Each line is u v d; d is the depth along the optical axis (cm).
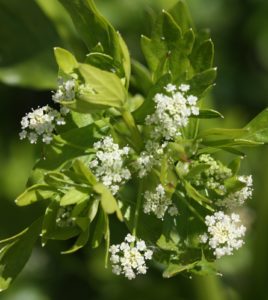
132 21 43
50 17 29
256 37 49
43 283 40
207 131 22
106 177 21
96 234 22
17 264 22
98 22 23
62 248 36
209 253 22
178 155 22
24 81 29
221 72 49
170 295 33
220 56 49
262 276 30
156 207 22
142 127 23
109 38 23
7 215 34
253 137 23
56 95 22
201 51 23
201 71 23
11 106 43
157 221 23
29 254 22
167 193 22
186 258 22
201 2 48
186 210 23
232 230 22
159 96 22
